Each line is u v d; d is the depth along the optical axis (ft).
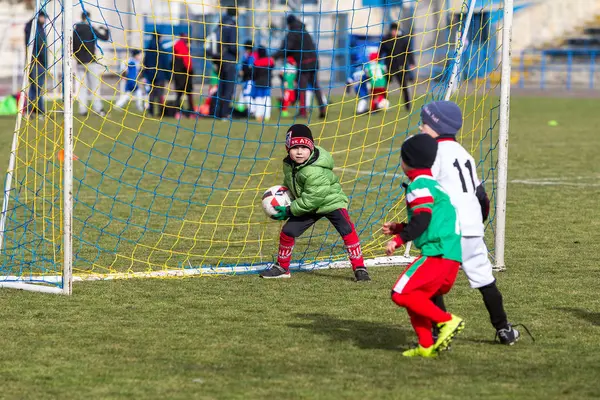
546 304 58.59
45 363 45.98
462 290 62.34
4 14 319.47
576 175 120.88
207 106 201.77
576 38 351.87
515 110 236.43
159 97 209.36
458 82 81.10
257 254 75.20
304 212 65.36
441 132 49.06
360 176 120.78
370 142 160.45
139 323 53.88
